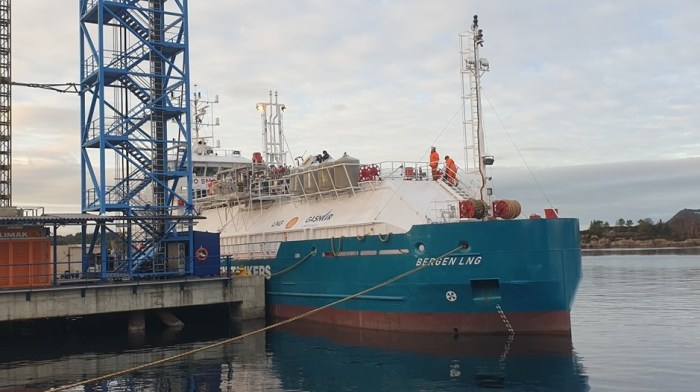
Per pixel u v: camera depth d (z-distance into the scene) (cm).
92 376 1941
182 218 2994
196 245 3138
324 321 2791
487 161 2533
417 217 2533
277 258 3117
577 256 2312
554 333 2272
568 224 2280
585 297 4016
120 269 2992
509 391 1606
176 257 3064
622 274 6362
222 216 3831
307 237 2958
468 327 2325
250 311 3067
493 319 2298
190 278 2984
